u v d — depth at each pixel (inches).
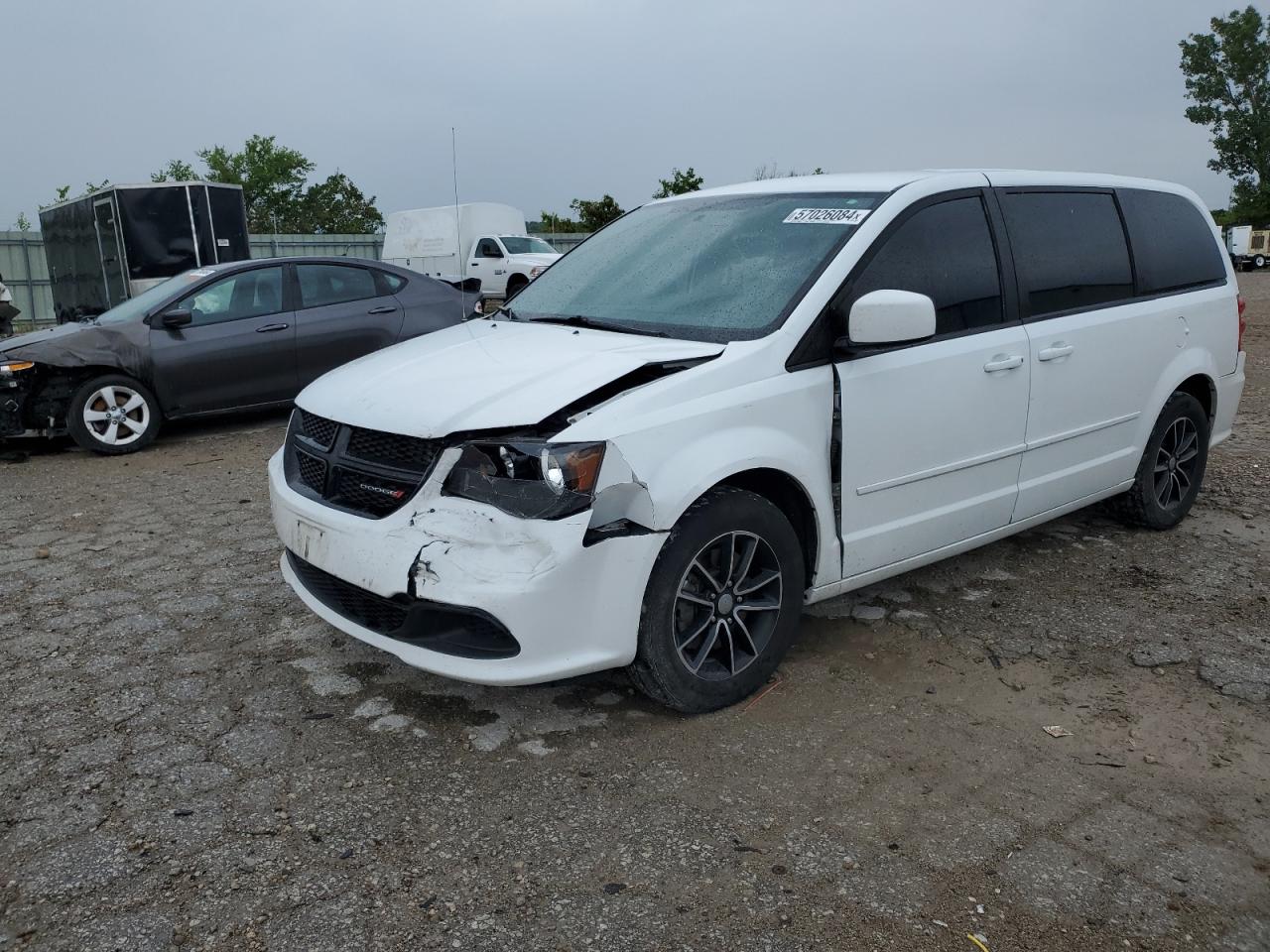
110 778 120.2
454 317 373.7
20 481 279.9
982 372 158.6
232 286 335.0
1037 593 179.2
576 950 91.5
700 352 133.0
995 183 169.8
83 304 705.6
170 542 215.5
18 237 922.7
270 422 365.1
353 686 144.3
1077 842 107.8
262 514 237.9
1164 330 196.2
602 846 106.8
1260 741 129.3
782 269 147.7
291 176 1840.6
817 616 168.9
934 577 186.9
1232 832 110.0
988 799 115.8
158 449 320.5
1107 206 190.4
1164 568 191.8
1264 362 479.2
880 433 145.8
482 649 119.7
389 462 127.2
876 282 146.9
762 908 97.0
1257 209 2610.7
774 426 133.1
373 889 100.1
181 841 107.8
